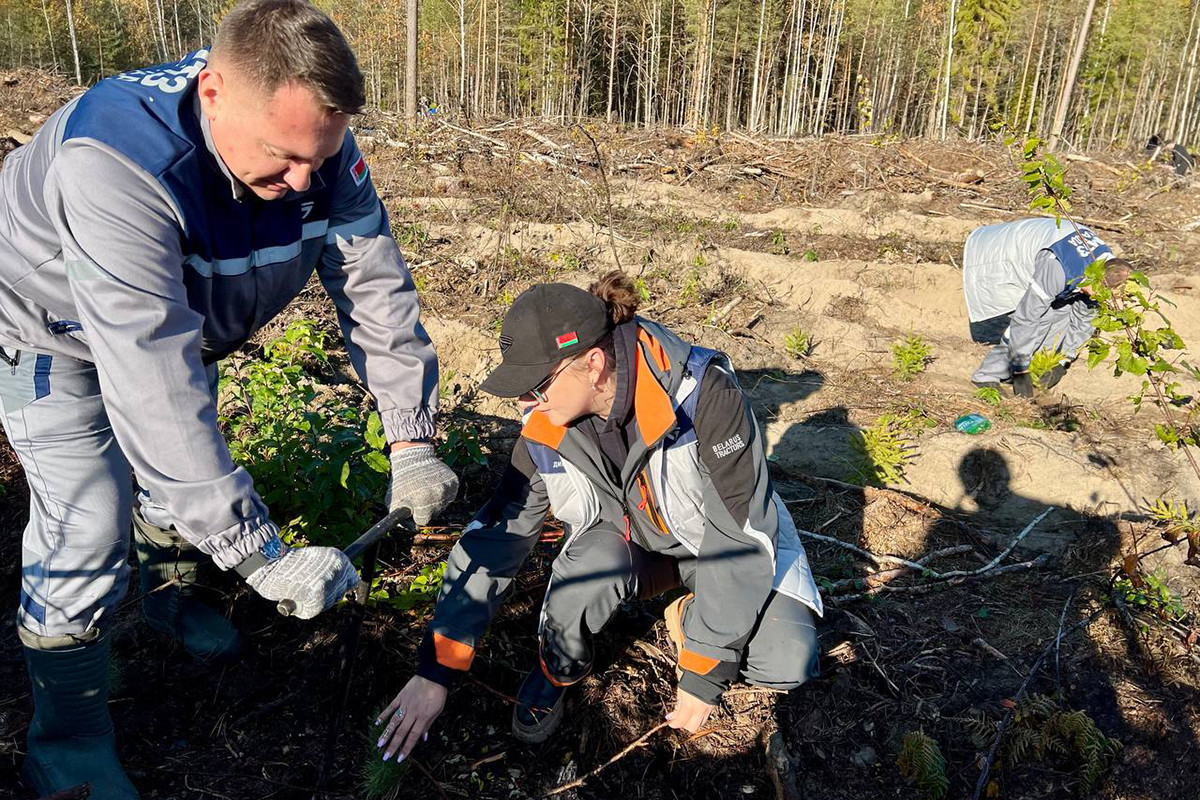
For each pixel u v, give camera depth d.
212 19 42.38
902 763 2.74
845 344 6.28
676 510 2.46
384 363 2.29
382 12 33.28
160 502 1.75
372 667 2.79
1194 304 7.00
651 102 36.62
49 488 2.05
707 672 2.39
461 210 8.06
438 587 3.00
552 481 2.51
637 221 8.17
